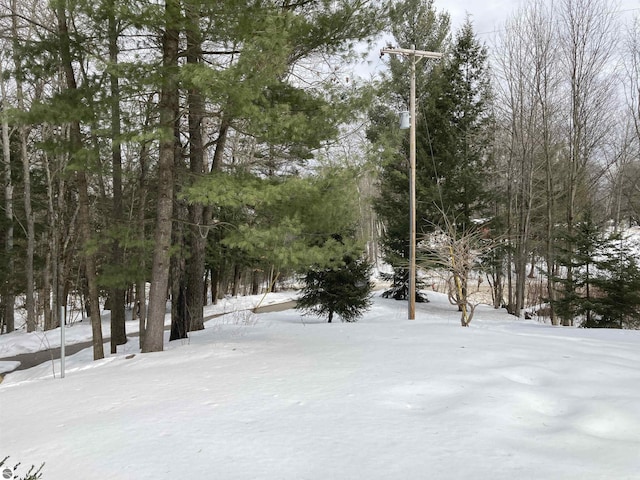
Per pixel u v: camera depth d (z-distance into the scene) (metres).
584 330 9.89
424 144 21.44
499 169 24.84
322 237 8.81
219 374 5.62
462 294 11.12
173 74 7.15
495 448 3.01
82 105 7.71
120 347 12.33
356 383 4.71
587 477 2.56
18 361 12.67
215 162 11.89
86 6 7.13
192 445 3.29
